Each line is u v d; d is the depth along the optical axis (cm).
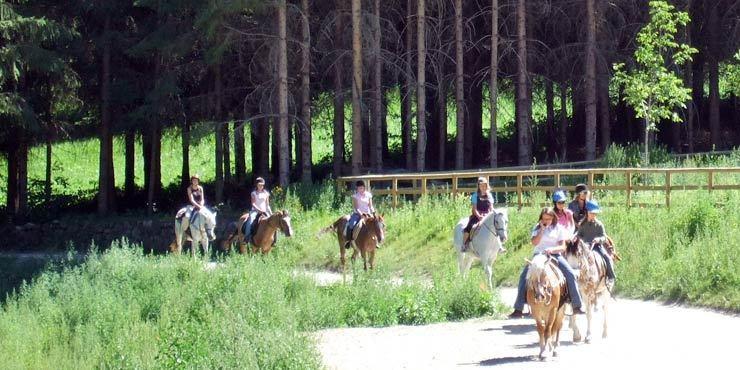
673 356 1720
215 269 2578
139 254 3094
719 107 5066
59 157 5912
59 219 4666
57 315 2356
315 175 4978
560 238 1714
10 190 4825
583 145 5184
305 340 1644
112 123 4684
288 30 4319
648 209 2978
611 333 1970
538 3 4303
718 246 2511
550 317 1659
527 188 3266
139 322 2167
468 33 4603
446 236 3228
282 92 4106
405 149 5144
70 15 4478
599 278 1794
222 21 4028
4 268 3588
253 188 4856
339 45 4375
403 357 1817
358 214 2777
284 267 2680
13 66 4047
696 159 4062
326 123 5356
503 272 2866
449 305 2311
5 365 1847
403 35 4772
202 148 5947
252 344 1617
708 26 4481
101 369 1792
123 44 4406
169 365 1648
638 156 3941
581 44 4253
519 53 4281
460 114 4344
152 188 4644
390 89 4916
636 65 4325
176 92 4216
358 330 2147
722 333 1958
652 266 2544
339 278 3036
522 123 4303
